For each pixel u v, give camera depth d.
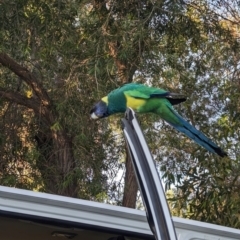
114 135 8.61
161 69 7.88
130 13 8.15
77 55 7.83
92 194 8.10
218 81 8.59
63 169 8.47
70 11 7.91
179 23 8.34
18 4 7.62
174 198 7.63
